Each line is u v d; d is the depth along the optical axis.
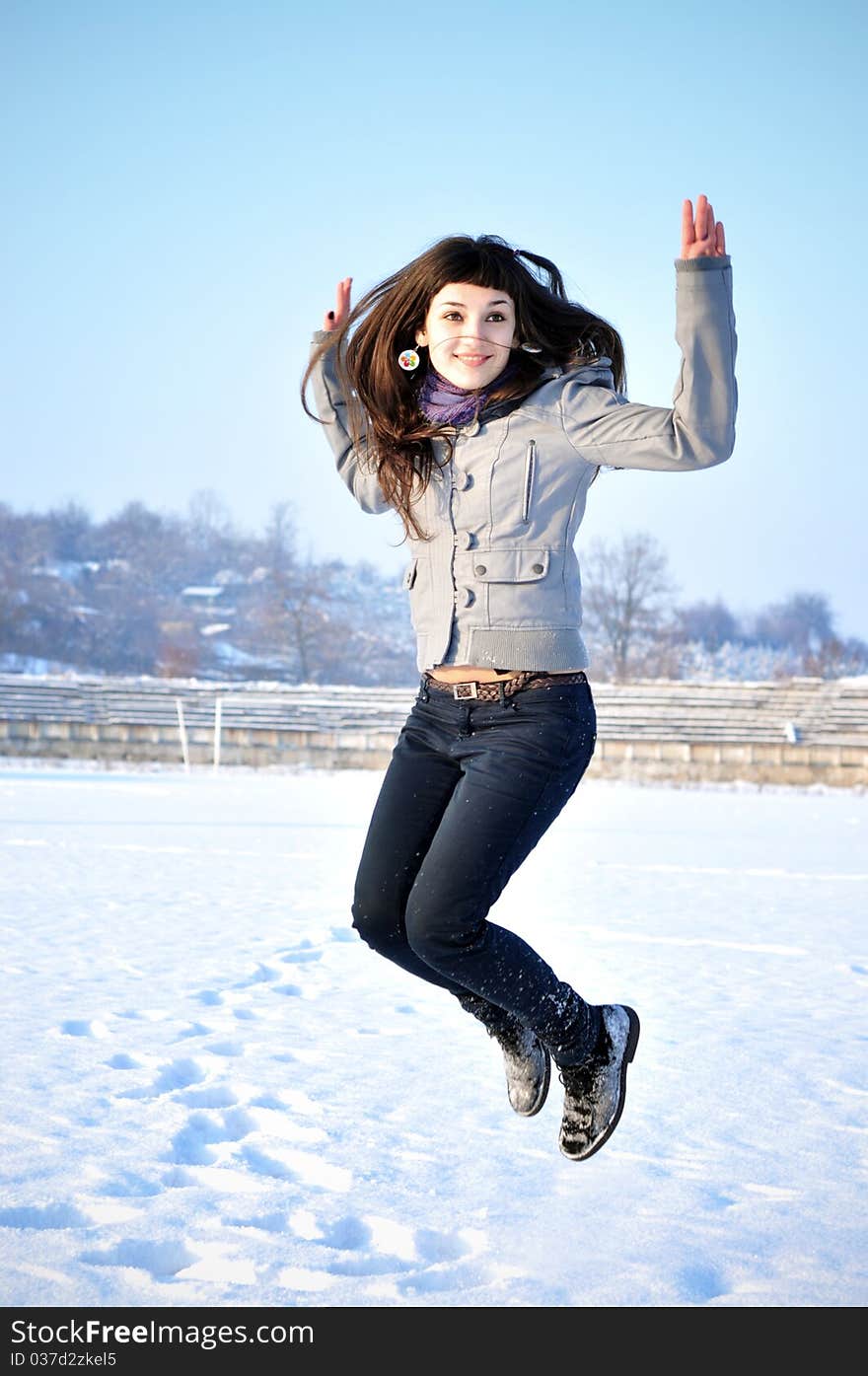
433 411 3.01
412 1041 4.55
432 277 2.98
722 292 2.66
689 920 7.90
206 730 33.47
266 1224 2.77
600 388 2.91
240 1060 4.17
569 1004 3.02
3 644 75.06
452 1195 2.96
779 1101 3.82
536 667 2.92
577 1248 2.65
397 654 75.88
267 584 83.62
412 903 2.87
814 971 6.15
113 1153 3.16
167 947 6.45
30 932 6.84
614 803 22.95
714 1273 2.54
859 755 31.45
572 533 2.99
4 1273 2.44
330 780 28.72
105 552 86.75
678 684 33.78
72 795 20.44
